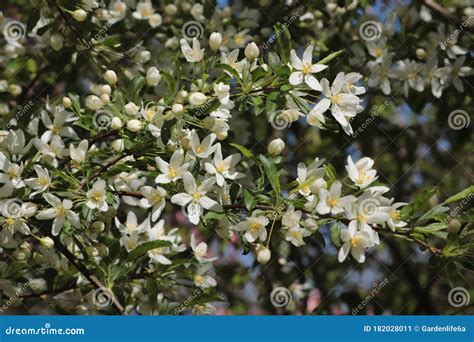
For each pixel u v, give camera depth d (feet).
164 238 8.64
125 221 9.27
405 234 7.08
